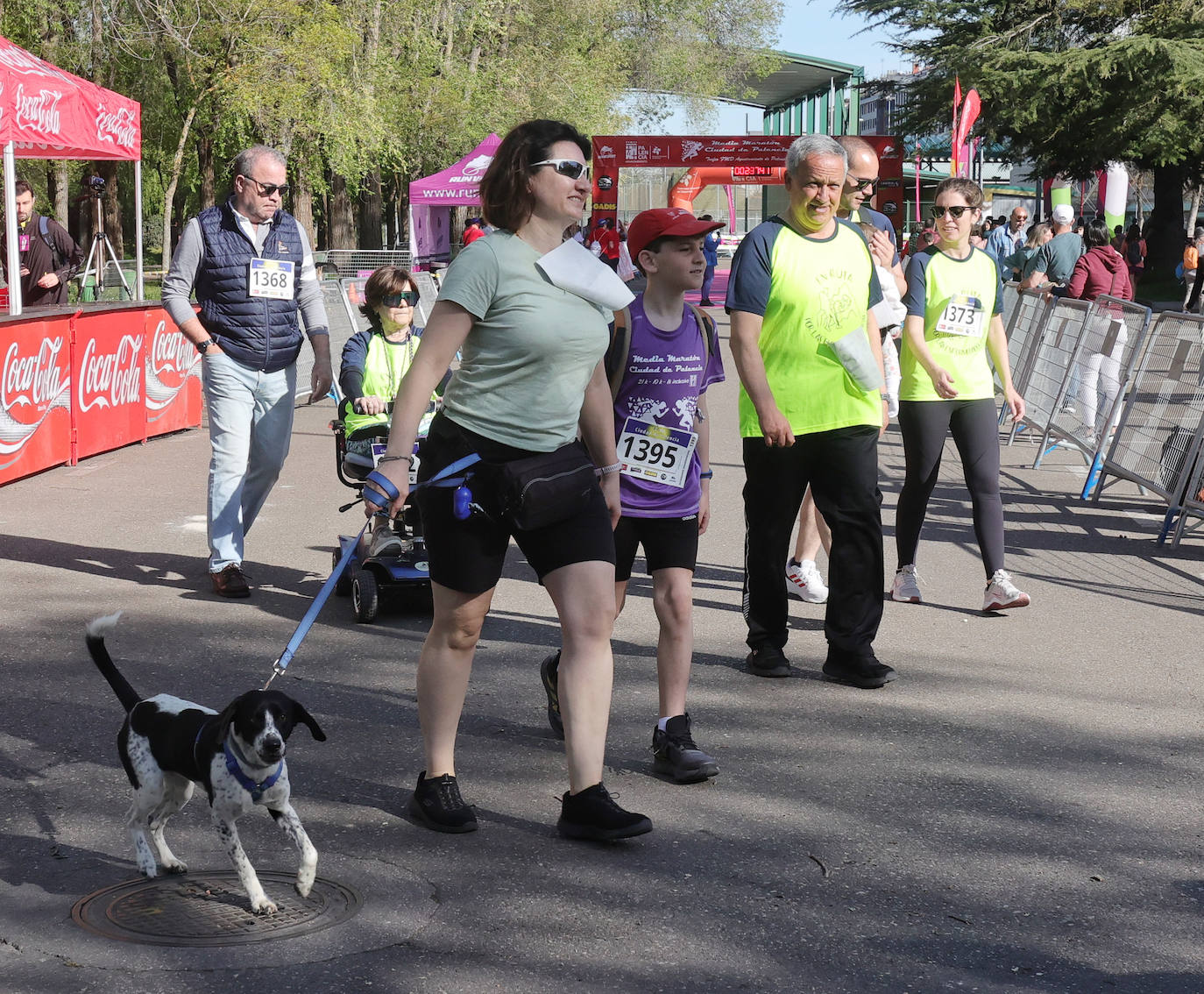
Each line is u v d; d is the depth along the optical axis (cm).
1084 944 337
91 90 1165
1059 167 4238
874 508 546
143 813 359
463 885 362
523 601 685
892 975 319
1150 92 3653
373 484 362
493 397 376
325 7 2597
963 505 989
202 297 674
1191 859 391
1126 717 520
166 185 3350
